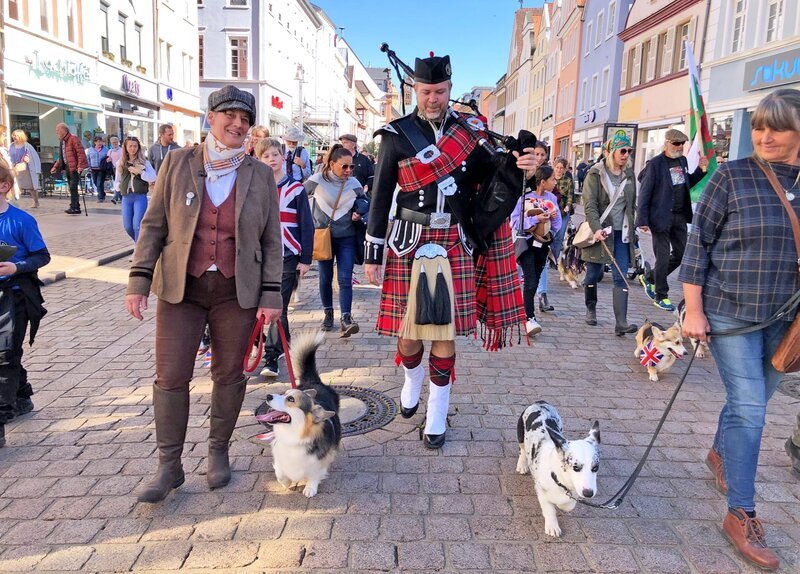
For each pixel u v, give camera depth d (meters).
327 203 6.40
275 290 3.47
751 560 2.93
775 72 15.92
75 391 4.88
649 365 5.41
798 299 2.92
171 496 3.40
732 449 3.09
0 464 3.72
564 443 2.96
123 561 2.85
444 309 3.70
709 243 3.13
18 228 4.00
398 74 3.94
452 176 3.72
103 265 10.26
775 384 3.27
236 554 2.91
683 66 22.42
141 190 9.19
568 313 7.95
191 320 3.37
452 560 2.90
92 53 22.08
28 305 4.06
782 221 2.94
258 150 5.21
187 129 33.50
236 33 38.72
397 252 3.87
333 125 54.06
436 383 4.03
